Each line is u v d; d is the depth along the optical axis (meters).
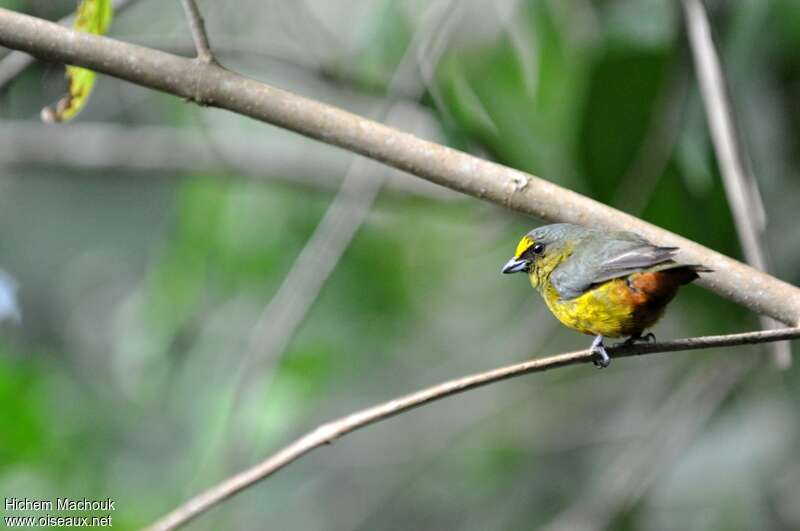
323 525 13.93
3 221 13.98
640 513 11.68
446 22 10.22
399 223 13.80
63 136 13.32
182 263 12.74
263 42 11.99
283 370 12.16
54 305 14.04
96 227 14.01
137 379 12.88
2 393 12.10
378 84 11.41
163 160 13.02
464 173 6.64
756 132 10.63
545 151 10.84
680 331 12.00
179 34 12.16
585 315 7.15
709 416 11.68
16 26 6.49
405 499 13.80
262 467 6.02
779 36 10.38
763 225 7.27
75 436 12.61
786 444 11.36
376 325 13.72
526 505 13.12
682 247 6.80
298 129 6.62
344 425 6.00
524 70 10.76
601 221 6.86
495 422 13.87
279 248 12.84
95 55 6.52
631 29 10.20
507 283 14.21
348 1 11.74
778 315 6.58
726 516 11.38
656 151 9.87
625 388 13.76
